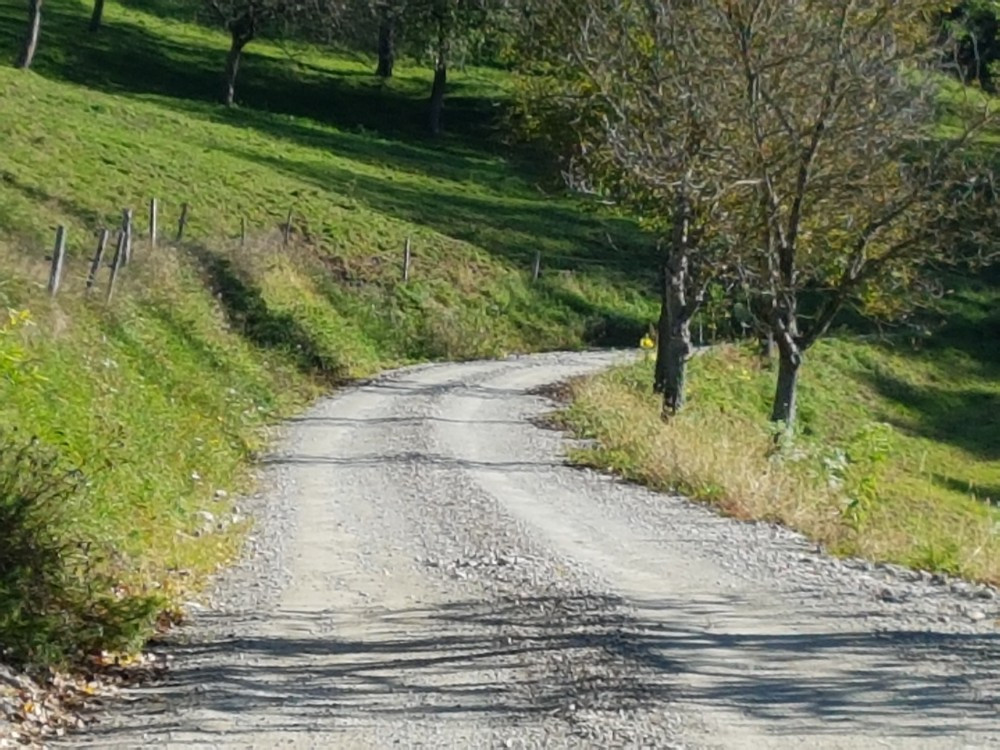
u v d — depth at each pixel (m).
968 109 23.45
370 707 8.28
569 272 54.25
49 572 9.80
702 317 45.16
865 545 14.22
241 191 48.94
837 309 24.16
